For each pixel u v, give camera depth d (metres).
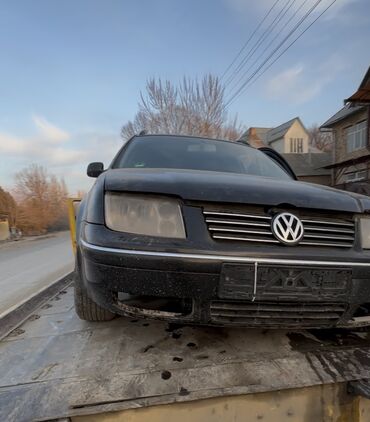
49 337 1.52
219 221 1.20
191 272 1.13
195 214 1.20
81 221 1.49
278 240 1.19
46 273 4.62
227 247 1.15
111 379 1.15
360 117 17.02
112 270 1.18
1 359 1.31
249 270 1.14
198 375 1.17
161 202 1.23
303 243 1.22
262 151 2.86
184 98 17.09
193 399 1.04
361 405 1.12
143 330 1.58
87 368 1.23
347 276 1.21
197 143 2.54
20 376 1.18
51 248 9.36
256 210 1.23
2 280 4.27
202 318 1.18
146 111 17.56
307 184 1.69
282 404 1.09
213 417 1.05
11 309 1.86
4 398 1.05
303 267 1.17
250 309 1.17
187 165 2.20
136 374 1.18
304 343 1.44
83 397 1.05
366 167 15.70
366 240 1.31
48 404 1.02
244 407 1.07
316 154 27.72
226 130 17.22
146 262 1.15
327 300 1.19
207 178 1.41
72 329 1.62
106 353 1.35
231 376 1.17
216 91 16.83
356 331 1.58
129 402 1.02
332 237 1.26
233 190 1.26
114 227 1.23
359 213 1.33
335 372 1.19
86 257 1.26
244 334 1.53
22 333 1.58
